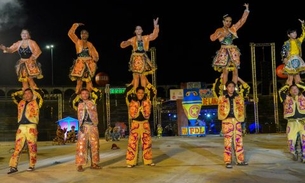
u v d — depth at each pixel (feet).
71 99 29.76
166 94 139.13
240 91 30.12
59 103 117.19
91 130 28.68
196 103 81.76
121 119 123.54
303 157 29.71
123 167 29.37
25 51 30.22
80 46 30.45
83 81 30.91
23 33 30.32
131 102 30.12
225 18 30.63
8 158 43.32
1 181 24.68
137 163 29.94
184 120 92.53
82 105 28.66
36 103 29.63
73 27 30.60
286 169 26.25
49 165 32.53
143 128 29.91
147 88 30.91
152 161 31.12
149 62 31.19
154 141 63.52
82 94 28.89
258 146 44.73
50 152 49.93
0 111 120.78
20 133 29.09
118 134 81.61
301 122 30.17
